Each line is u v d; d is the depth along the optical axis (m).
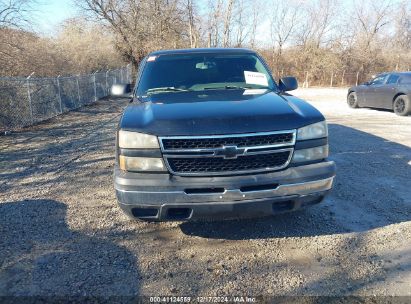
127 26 31.38
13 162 6.49
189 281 2.83
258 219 3.88
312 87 31.61
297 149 3.09
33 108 10.89
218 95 3.81
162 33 32.03
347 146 7.28
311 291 2.68
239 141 2.94
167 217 3.06
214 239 3.49
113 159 6.59
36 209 4.26
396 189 4.74
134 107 3.58
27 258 3.16
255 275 2.89
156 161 2.98
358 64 33.59
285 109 3.23
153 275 2.91
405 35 40.66
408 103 11.61
